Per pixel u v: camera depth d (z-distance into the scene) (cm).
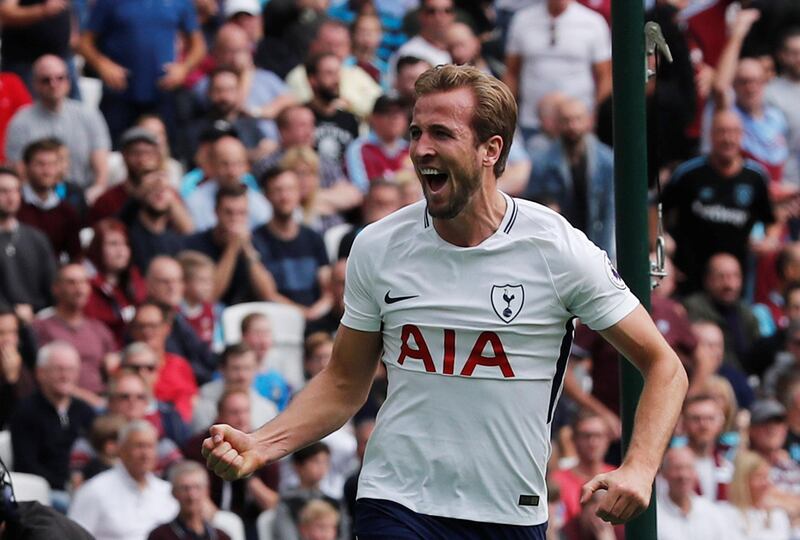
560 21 2908
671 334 2359
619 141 1116
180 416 2148
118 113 2830
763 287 2748
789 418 2358
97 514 1900
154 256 2397
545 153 2636
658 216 1146
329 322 2384
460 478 1012
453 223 1003
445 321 1009
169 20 2845
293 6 3030
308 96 2912
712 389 2358
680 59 2827
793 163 3086
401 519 1012
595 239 2625
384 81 3127
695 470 2167
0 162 2630
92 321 2219
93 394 2147
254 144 2766
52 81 2605
